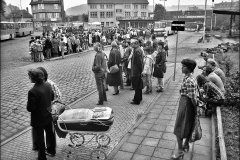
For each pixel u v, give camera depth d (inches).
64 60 836.6
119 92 424.2
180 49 1099.9
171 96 392.5
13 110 361.4
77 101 383.6
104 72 355.6
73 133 226.4
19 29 2057.1
